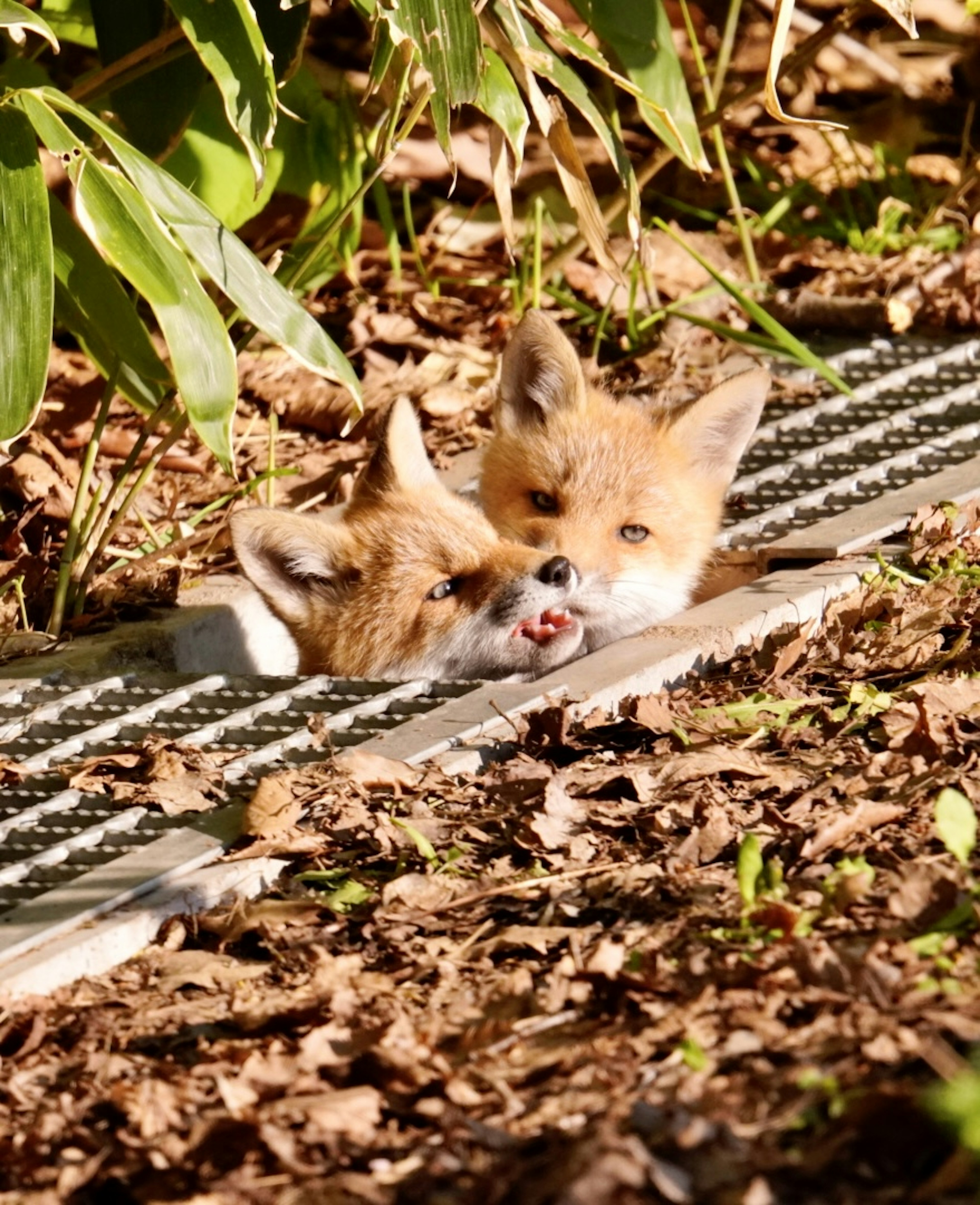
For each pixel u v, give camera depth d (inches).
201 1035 220.5
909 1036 183.5
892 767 278.4
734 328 605.9
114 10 460.8
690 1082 183.3
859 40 887.7
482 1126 180.5
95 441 394.0
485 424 555.2
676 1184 163.6
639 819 272.8
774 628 366.6
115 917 251.6
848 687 328.5
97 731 330.0
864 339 594.6
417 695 343.9
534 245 636.7
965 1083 165.5
